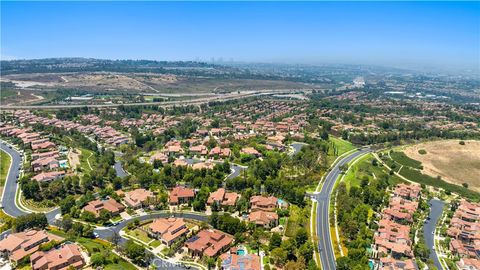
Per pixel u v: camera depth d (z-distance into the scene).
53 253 185.50
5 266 184.12
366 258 191.88
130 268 185.62
